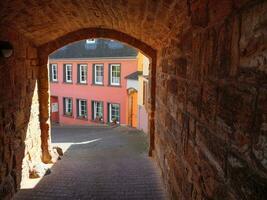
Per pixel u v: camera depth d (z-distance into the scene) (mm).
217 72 1467
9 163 3207
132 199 3369
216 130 1488
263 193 982
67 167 4660
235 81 1223
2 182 2992
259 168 1010
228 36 1309
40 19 3256
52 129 11266
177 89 2705
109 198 3393
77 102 15750
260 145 999
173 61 2957
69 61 15664
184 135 2363
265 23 965
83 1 2777
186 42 2260
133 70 13203
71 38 4652
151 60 4973
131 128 11328
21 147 3670
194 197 2000
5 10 2553
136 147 6668
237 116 1202
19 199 3316
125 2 2631
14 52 3320
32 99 4227
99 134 9625
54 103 16625
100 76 14594
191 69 2082
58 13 3201
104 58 14000
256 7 1029
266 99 954
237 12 1204
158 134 4547
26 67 3891
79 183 3881
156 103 4949
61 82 16281
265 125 962
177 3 2090
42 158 4824
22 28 3367
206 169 1688
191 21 2062
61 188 3686
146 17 2969
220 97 1423
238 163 1197
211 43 1575
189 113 2162
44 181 3918
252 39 1060
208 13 1628
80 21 3973
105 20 3990
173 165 2939
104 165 4836
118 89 13820
